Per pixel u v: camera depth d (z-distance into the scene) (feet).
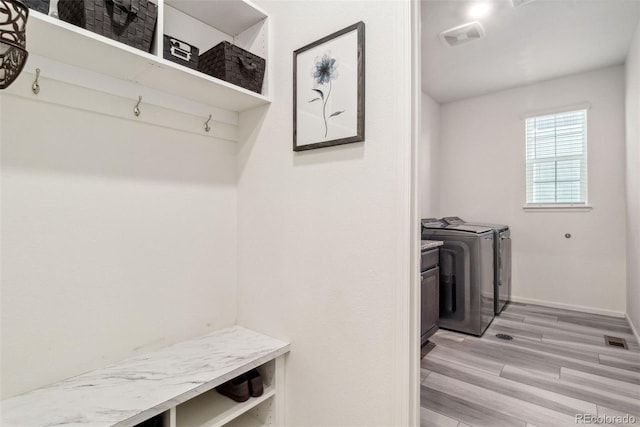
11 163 3.27
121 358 4.05
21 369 3.31
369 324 3.72
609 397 6.09
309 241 4.32
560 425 5.31
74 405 3.12
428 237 10.10
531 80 11.76
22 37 2.26
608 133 10.80
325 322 4.13
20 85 3.26
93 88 3.74
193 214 4.83
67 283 3.63
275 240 4.76
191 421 3.85
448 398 6.09
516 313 11.14
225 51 4.29
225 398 4.33
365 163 3.76
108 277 3.95
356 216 3.84
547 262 11.97
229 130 5.25
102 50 3.23
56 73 3.45
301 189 4.42
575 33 8.65
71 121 3.66
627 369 7.16
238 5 4.58
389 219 3.57
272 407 4.58
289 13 4.59
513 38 8.87
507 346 8.48
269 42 4.83
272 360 4.56
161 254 4.46
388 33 3.59
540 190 12.21
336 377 4.01
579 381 6.67
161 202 4.47
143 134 4.27
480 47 9.36
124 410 3.05
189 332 4.76
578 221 11.39
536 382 6.65
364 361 3.76
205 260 4.98
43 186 3.47
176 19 4.65
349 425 3.88
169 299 4.54
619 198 10.63
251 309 5.13
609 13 7.74
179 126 4.60
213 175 5.09
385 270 3.59
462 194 13.76
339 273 4.00
